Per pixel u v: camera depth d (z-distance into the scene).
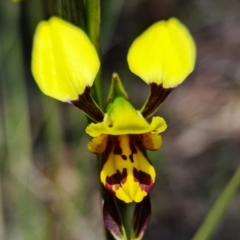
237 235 0.29
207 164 0.33
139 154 0.16
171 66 0.16
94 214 0.29
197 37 0.45
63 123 0.29
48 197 0.26
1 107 0.28
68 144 0.29
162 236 0.29
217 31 0.46
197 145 0.34
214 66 0.42
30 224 0.25
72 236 0.26
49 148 0.27
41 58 0.16
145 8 0.41
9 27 0.25
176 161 0.33
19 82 0.26
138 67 0.16
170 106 0.38
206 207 0.30
